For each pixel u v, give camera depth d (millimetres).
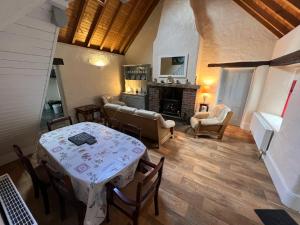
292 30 3002
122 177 1585
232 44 4434
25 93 2117
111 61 5863
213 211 1906
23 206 1396
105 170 1523
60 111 5855
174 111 5621
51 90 6168
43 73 2049
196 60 4621
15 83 1896
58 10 1544
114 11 4297
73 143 1999
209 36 4672
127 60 6461
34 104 2393
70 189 1351
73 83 4754
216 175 2559
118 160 1685
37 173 1824
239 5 4078
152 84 5523
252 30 4098
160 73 5422
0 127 2312
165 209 1915
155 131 3170
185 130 4477
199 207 1955
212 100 5078
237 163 2904
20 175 2469
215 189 2258
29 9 979
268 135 2867
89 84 5238
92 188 1343
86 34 4555
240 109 4805
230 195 2158
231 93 4855
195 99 4891
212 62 4832
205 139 3895
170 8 4680
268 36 3967
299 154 1885
